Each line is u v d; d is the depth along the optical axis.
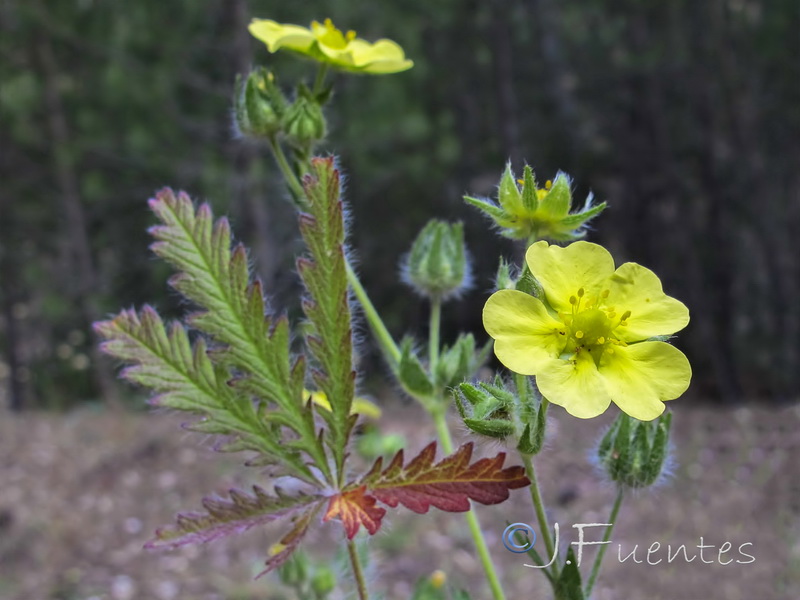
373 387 11.45
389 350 2.15
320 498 1.38
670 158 14.98
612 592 5.19
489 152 14.67
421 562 6.12
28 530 7.36
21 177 15.48
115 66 11.65
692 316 14.93
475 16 14.30
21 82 12.88
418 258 2.40
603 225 15.48
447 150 12.68
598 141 14.97
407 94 13.41
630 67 13.81
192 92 12.66
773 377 14.23
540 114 15.15
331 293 1.38
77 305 15.31
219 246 1.38
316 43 2.25
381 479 1.35
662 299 1.31
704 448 8.16
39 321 17.20
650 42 14.48
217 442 1.39
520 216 1.61
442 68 14.65
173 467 8.61
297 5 10.97
